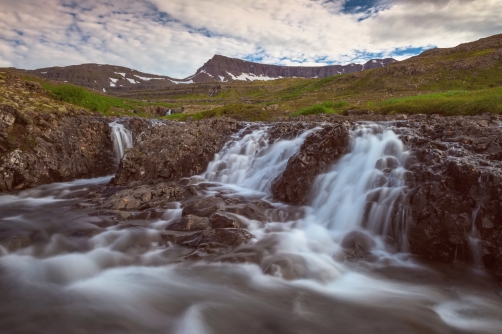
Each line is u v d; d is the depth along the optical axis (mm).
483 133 11781
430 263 8641
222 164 18406
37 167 17438
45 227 11008
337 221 11070
